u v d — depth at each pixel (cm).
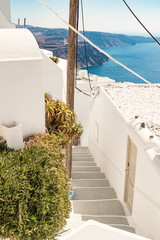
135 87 900
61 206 322
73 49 618
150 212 409
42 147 355
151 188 404
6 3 868
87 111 1478
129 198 539
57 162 394
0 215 252
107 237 312
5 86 354
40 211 281
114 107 649
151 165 402
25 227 262
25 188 279
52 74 808
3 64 343
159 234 374
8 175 270
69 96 658
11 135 353
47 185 301
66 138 499
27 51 373
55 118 512
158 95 785
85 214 529
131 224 493
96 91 877
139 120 507
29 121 399
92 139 1013
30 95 386
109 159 704
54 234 303
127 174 547
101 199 603
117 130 617
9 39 371
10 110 369
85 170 820
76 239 305
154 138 438
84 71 1634
